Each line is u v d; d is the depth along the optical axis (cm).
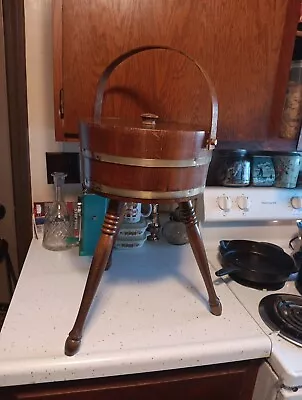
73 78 77
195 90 83
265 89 87
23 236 118
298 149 94
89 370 65
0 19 104
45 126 106
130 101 80
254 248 113
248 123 88
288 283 100
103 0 72
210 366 74
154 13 75
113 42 76
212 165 114
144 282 93
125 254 108
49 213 107
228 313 83
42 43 98
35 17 95
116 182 65
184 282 94
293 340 75
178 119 84
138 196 65
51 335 70
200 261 81
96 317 77
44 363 63
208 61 81
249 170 114
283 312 84
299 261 109
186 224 80
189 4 76
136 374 70
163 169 63
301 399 69
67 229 107
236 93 85
